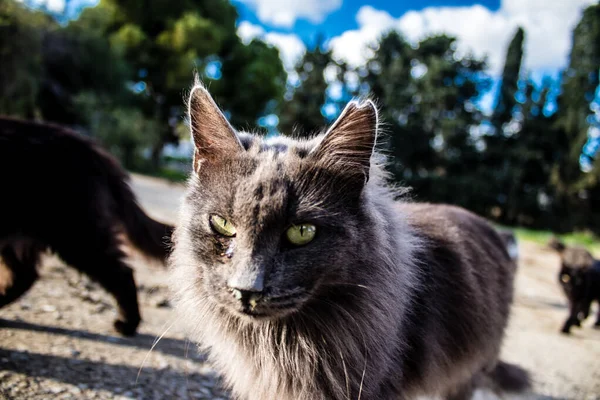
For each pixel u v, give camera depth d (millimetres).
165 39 3199
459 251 342
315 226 246
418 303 297
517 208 3693
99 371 378
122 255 473
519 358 615
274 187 245
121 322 466
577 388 528
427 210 378
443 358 316
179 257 289
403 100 3672
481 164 3928
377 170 292
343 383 260
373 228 263
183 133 3170
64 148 454
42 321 467
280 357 268
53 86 2600
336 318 259
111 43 2971
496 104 4074
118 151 2773
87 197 450
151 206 1344
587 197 3818
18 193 421
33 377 348
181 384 383
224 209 249
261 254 237
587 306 808
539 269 1457
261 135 335
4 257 461
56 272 649
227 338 282
